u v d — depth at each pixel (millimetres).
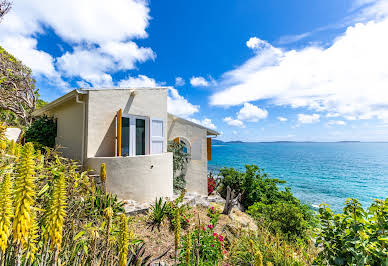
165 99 9672
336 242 2797
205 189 11438
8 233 1337
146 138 8797
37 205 2648
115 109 7652
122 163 6328
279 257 4234
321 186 27828
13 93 13383
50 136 9531
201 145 11641
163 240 4832
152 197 6848
